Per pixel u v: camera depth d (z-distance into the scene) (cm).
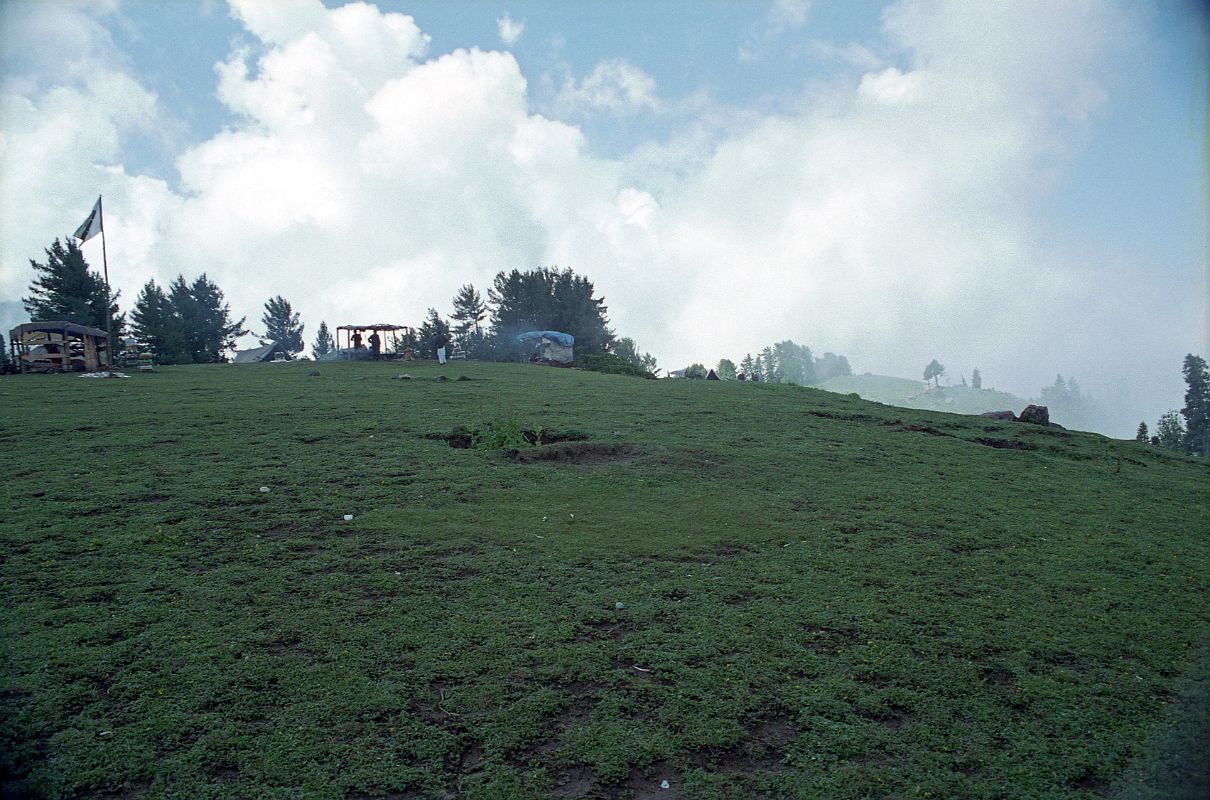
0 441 1074
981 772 387
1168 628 582
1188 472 1508
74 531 682
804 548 730
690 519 812
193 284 6850
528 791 360
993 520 890
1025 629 564
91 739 381
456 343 6438
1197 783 366
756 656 497
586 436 1267
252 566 618
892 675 482
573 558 669
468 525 751
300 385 1961
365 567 625
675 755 392
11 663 446
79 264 4547
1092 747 409
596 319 6266
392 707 421
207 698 421
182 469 932
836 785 370
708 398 1892
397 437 1188
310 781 359
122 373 2300
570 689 450
